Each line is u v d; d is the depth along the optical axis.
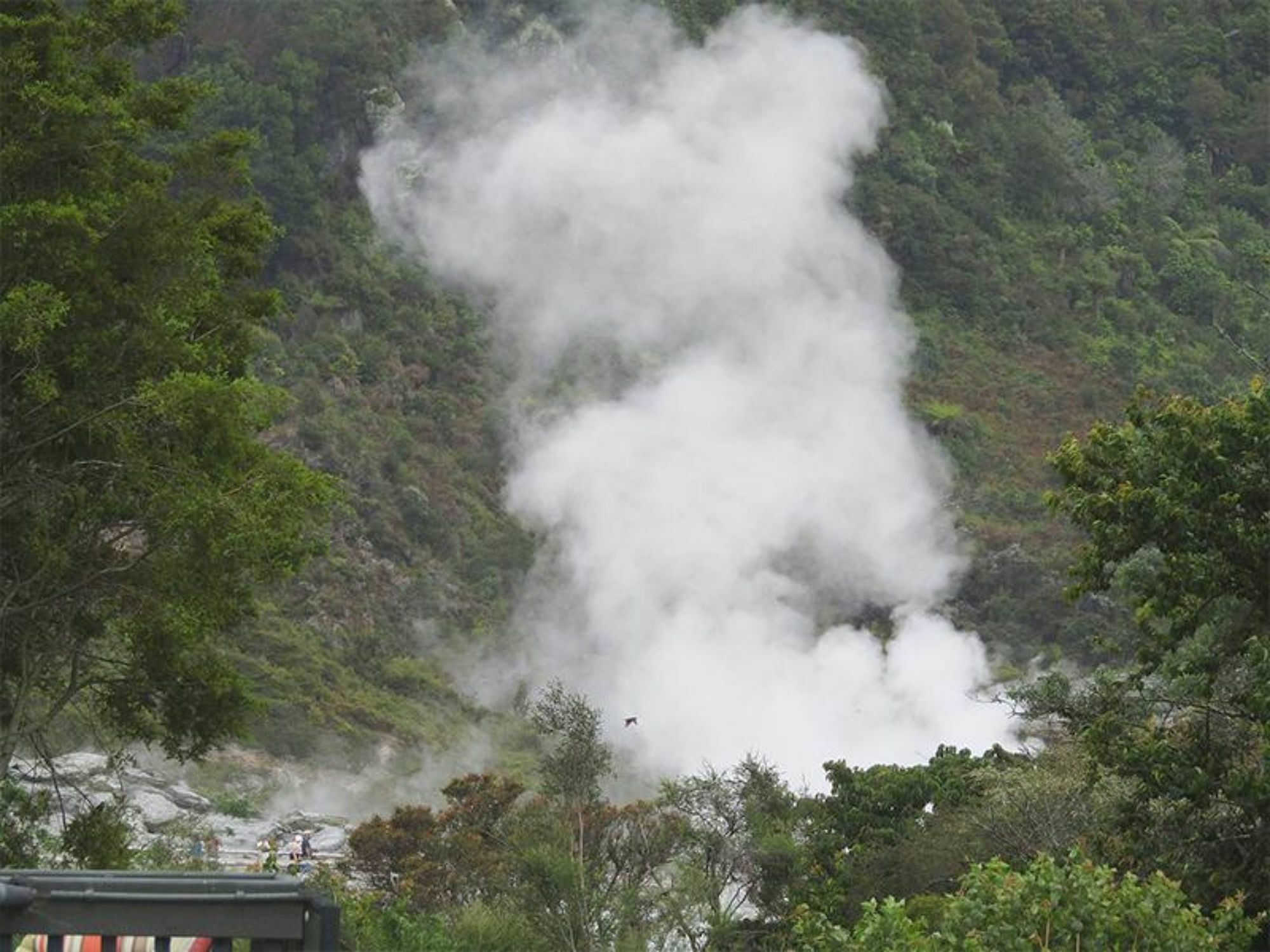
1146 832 38.28
